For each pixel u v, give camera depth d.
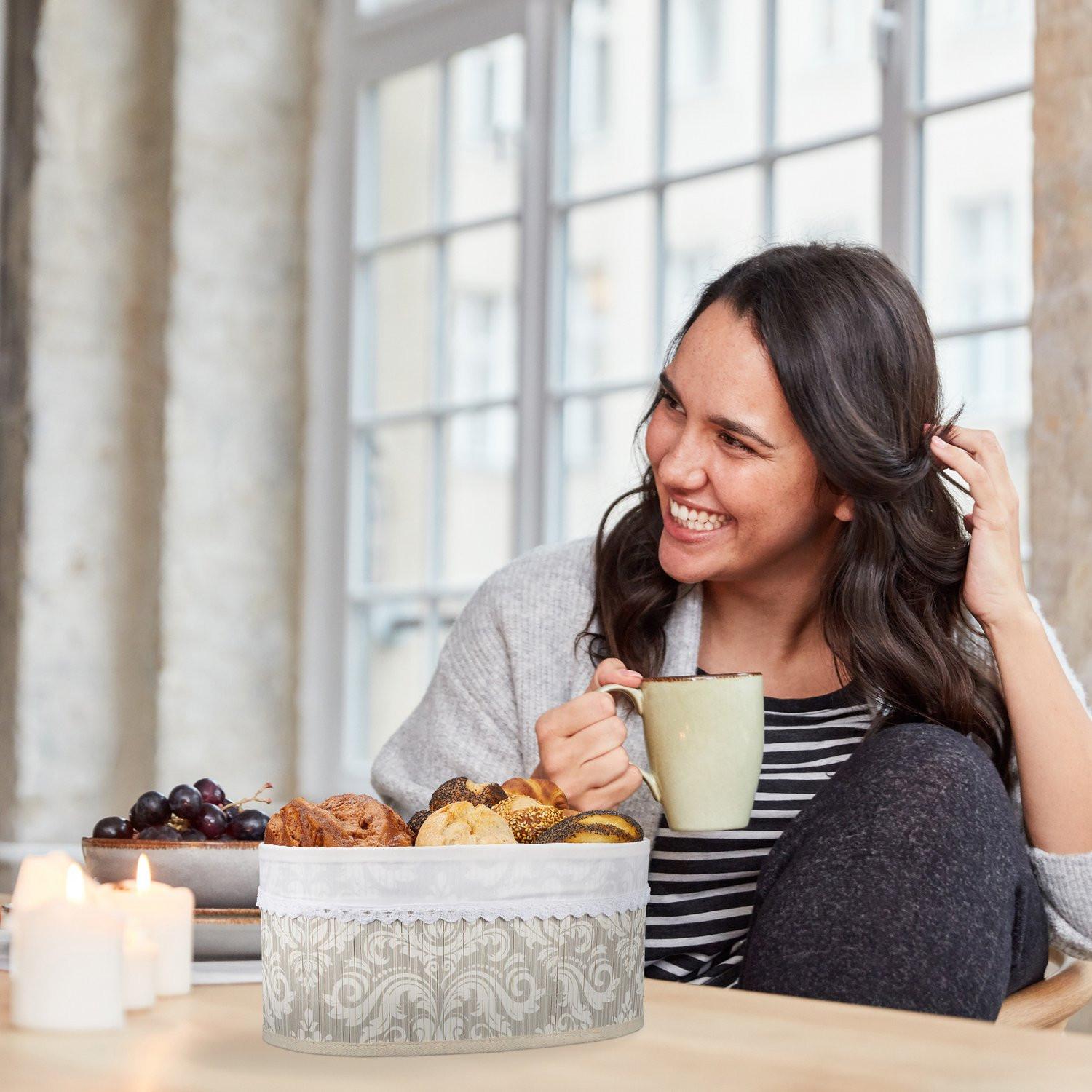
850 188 2.68
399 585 3.39
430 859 0.71
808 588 1.37
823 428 1.21
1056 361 2.04
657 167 3.01
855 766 1.09
